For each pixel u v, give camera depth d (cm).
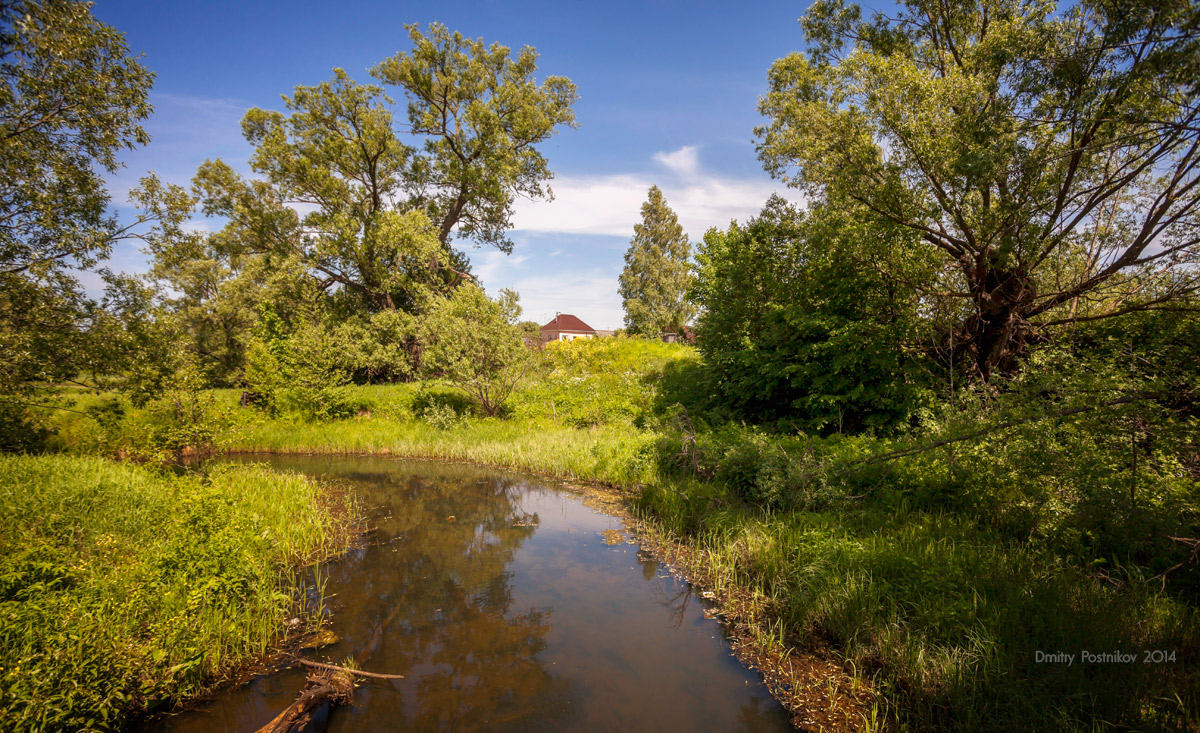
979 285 1023
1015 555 553
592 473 1135
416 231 2488
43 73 940
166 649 422
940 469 725
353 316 2748
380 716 402
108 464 955
